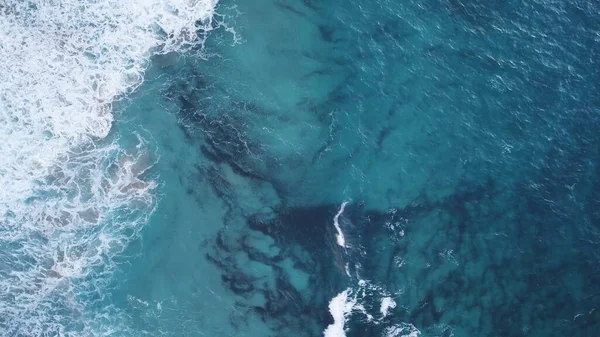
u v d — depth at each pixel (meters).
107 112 58.72
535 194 57.97
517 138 59.75
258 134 58.75
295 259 55.34
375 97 60.66
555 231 56.81
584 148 59.44
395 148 59.16
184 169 57.41
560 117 60.41
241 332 53.44
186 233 55.72
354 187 57.78
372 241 56.28
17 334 52.56
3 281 53.66
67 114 58.16
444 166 58.75
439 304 54.62
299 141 58.84
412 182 58.16
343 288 54.81
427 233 56.66
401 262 55.69
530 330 53.91
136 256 55.00
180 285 54.41
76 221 55.50
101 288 54.09
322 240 56.03
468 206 57.56
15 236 54.81
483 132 59.91
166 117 58.84
